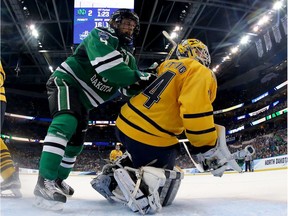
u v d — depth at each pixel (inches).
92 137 1360.7
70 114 89.2
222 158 85.2
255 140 1017.5
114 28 96.1
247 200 97.5
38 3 709.3
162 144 87.9
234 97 1293.1
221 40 893.8
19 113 1338.6
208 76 83.7
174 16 761.0
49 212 75.7
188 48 95.9
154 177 77.9
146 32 766.5
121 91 104.9
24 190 152.5
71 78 97.4
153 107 87.0
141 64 977.5
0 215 70.2
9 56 1022.4
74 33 433.7
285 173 404.2
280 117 1017.5
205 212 76.2
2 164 106.9
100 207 88.0
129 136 89.0
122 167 91.6
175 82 86.0
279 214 70.1
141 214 75.9
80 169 1250.0
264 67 1123.9
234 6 731.4
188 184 234.8
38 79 1237.1
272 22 807.1
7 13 769.6
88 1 429.7
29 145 1355.8
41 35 848.9
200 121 79.9
